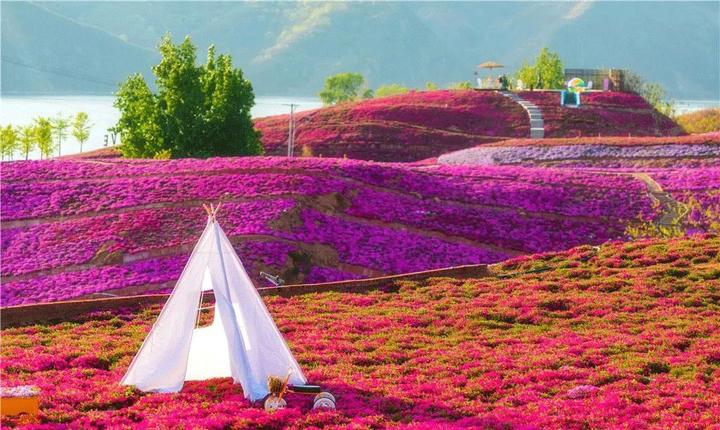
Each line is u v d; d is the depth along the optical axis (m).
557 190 71.75
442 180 73.38
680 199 70.38
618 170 83.12
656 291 41.75
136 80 109.56
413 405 27.48
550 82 191.88
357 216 64.69
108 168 72.62
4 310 38.78
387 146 133.00
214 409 26.34
